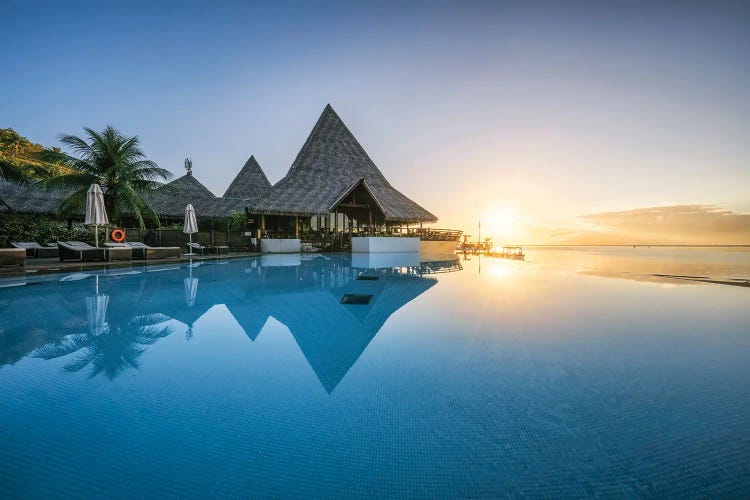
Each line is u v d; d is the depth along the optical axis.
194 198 27.41
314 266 12.37
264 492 1.42
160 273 9.51
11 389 2.38
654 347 3.37
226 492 1.42
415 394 2.33
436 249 25.70
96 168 19.48
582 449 1.72
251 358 3.02
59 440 1.78
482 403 2.20
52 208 21.33
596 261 17.28
